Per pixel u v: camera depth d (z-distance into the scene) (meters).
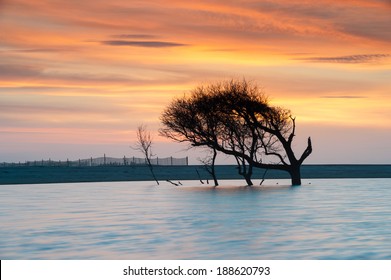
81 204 72.12
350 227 47.81
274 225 49.72
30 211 63.00
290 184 122.56
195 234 44.66
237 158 118.19
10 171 184.00
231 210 63.09
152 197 84.00
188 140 116.44
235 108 112.75
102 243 40.50
